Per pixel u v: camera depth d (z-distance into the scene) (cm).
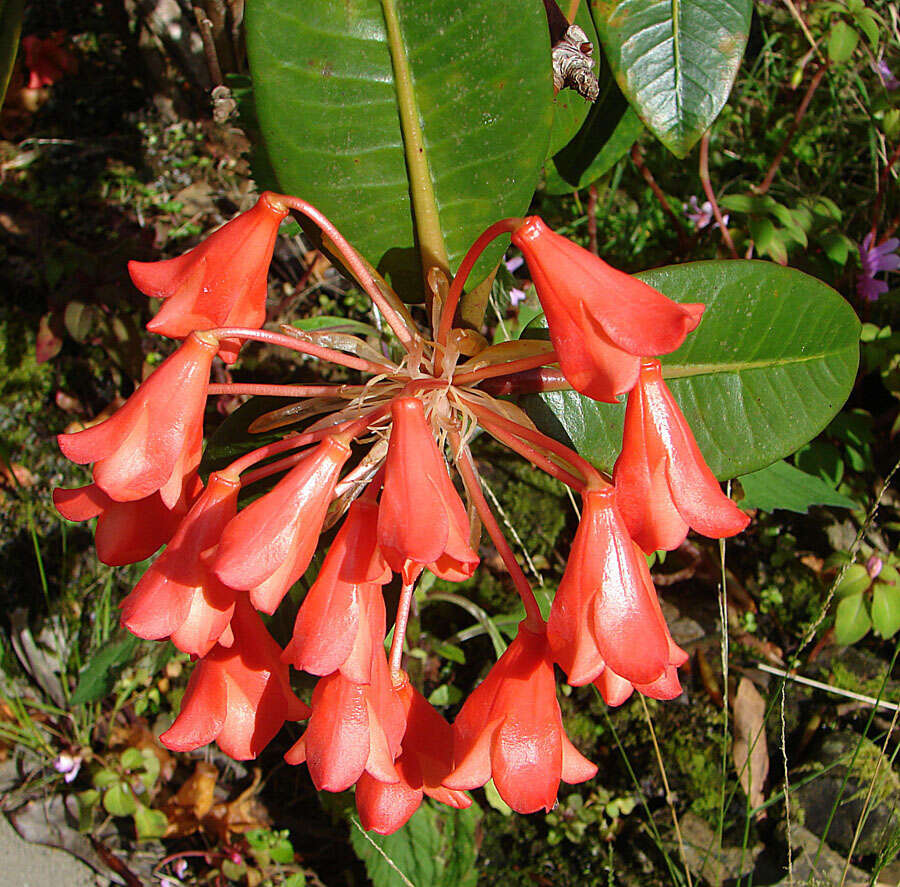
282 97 26
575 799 44
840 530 50
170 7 57
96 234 61
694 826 43
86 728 50
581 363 21
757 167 61
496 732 22
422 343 25
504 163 27
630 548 21
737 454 31
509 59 25
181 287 24
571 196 59
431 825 41
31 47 69
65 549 54
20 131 69
